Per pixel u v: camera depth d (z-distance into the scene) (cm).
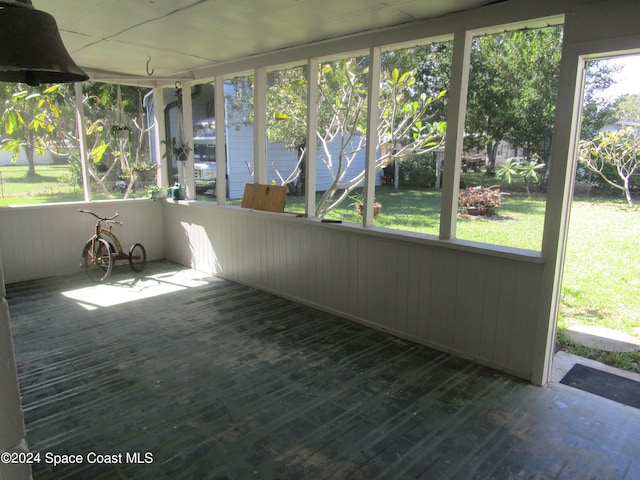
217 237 523
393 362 316
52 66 192
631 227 343
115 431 236
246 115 676
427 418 248
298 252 433
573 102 254
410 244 343
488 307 305
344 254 392
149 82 569
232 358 320
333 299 408
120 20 325
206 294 465
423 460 214
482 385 285
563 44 255
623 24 232
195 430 237
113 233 570
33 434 232
